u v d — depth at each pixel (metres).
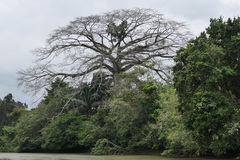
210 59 15.41
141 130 27.69
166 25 41.81
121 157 24.27
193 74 15.51
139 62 42.06
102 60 41.59
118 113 29.03
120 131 29.02
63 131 38.25
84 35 42.34
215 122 14.53
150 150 28.56
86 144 34.06
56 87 45.31
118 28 41.25
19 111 68.38
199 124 14.89
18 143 44.03
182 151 22.53
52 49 42.50
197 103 14.76
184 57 17.02
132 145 27.78
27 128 42.84
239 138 15.89
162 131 23.59
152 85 28.69
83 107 43.62
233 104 15.52
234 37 15.72
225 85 16.45
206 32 18.03
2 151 47.25
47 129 38.38
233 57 15.95
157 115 26.14
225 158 19.20
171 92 23.83
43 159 23.48
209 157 20.47
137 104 28.47
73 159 22.97
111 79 44.12
